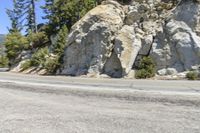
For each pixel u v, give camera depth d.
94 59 34.66
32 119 10.30
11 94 17.19
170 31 31.20
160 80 24.89
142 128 8.53
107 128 8.68
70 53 37.94
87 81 23.42
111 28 34.50
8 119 10.44
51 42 50.50
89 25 36.75
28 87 19.67
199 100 12.20
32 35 55.94
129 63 31.80
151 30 32.91
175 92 14.64
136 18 34.62
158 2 34.84
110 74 32.88
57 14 50.16
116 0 38.44
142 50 32.09
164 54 30.42
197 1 31.02
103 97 14.28
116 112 10.92
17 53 56.00
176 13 31.88
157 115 10.15
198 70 28.41
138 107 11.66
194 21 30.50
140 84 19.81
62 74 37.84
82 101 13.67
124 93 14.87
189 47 29.47
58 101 14.03
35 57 46.28
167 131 8.13
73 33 38.19
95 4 46.88
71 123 9.48
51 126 9.20
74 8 48.34
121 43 32.62
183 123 8.94
